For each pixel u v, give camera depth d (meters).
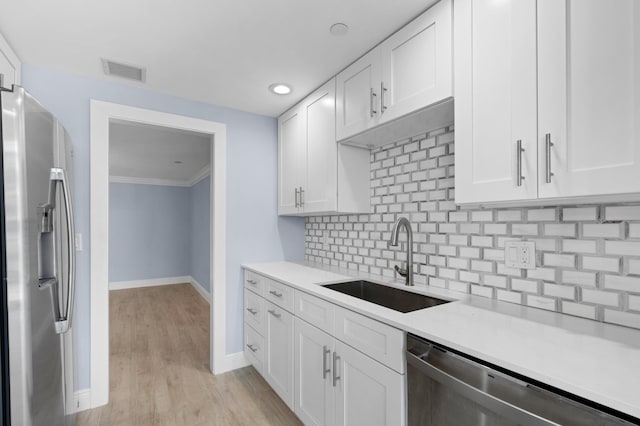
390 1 1.37
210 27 1.56
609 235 1.09
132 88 2.21
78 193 2.02
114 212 6.01
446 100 1.33
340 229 2.47
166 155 4.39
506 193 1.09
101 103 2.09
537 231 1.29
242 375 2.47
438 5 1.35
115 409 2.02
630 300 1.04
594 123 0.89
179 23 1.53
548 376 0.73
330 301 1.50
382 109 1.63
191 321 3.90
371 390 1.25
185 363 2.69
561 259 1.22
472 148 1.20
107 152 2.11
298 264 2.62
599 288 1.12
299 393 1.76
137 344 3.12
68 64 1.91
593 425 0.67
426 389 1.03
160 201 6.46
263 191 2.74
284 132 2.68
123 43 1.69
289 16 1.48
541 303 1.27
